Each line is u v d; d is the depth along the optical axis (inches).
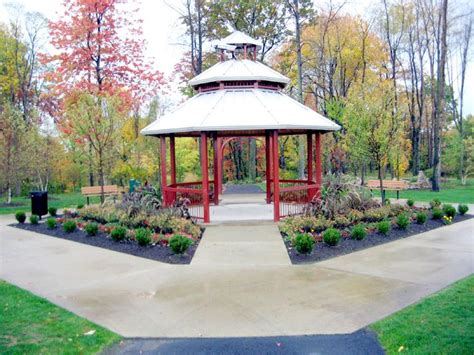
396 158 891.4
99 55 810.8
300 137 866.1
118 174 800.3
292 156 1105.4
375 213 441.7
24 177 763.4
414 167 1274.6
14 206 721.0
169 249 358.0
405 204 565.6
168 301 238.2
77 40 797.2
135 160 788.6
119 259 338.6
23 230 488.4
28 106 1114.1
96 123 557.9
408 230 418.9
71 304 236.7
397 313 210.1
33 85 1153.4
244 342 184.7
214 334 193.5
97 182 1092.5
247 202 650.2
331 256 333.7
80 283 277.0
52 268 316.8
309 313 215.6
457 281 262.2
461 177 1053.8
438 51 1109.7
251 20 1056.8
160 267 311.9
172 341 187.3
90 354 174.9
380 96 563.8
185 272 296.7
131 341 187.9
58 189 1049.5
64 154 901.8
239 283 268.8
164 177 523.2
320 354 172.7
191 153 908.6
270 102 517.3
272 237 400.8
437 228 437.7
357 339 185.2
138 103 843.4
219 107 500.1
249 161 1330.0
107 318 214.7
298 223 411.2
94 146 566.3
